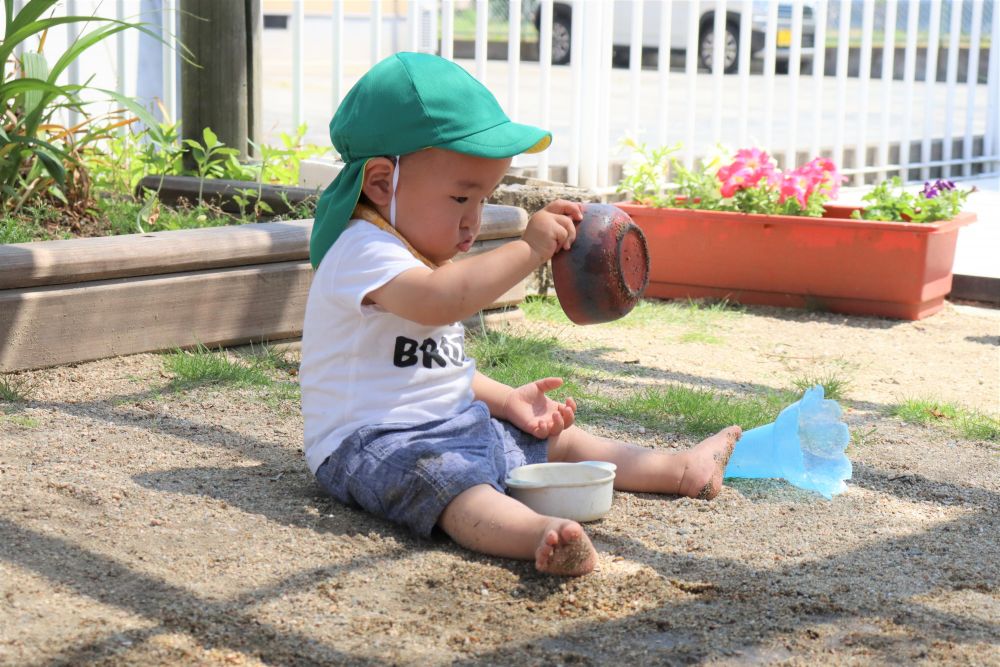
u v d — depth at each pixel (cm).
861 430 402
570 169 772
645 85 1510
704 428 388
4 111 501
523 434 320
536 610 247
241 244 443
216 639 228
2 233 472
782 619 246
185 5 649
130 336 419
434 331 297
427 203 286
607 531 295
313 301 297
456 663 222
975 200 957
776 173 638
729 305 624
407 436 287
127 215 547
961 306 645
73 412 366
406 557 271
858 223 594
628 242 300
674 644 233
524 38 1697
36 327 396
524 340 491
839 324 584
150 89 743
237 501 301
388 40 1280
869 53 956
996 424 414
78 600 241
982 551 292
